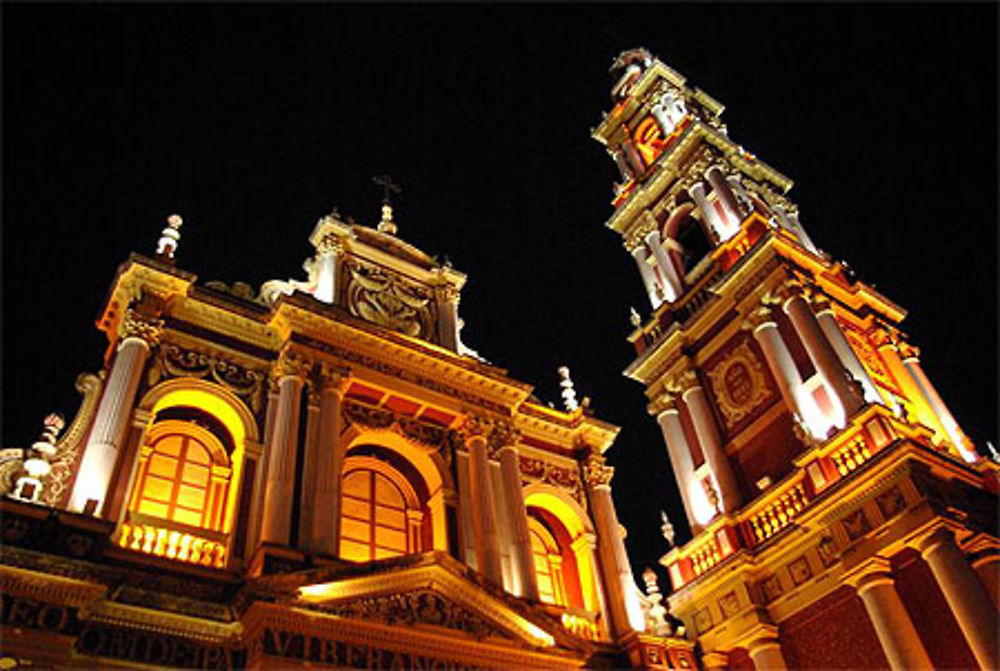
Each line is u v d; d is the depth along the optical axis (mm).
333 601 15297
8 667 12328
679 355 25984
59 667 12789
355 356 20891
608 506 22859
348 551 19047
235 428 19047
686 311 27250
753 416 23406
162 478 17594
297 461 18391
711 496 23078
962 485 18953
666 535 23500
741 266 24672
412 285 24391
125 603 14375
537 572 21625
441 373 22156
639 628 20578
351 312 22312
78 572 13430
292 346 19875
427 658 15812
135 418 17375
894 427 19484
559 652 17297
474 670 16188
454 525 20156
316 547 16766
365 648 15273
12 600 12914
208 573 15773
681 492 24125
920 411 23219
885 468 18312
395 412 21359
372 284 23406
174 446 18250
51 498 16234
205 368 19141
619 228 31609
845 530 18938
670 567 23000
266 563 15797
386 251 24688
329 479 18094
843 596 18812
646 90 34594
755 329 23734
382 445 21141
